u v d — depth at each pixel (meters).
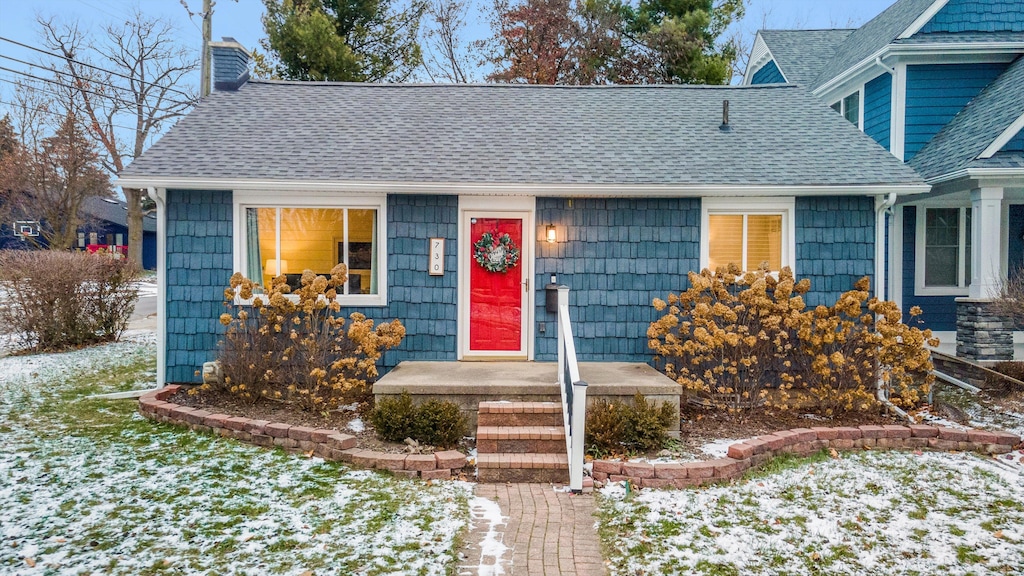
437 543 4.20
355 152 8.46
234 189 7.95
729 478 5.59
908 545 4.39
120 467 5.43
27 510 4.52
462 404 6.64
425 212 8.22
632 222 8.27
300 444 6.05
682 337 8.05
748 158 8.51
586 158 8.51
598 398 6.58
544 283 8.29
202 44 18.28
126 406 7.51
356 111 9.74
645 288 8.29
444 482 5.44
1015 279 8.84
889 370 7.52
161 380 8.10
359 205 8.18
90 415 7.08
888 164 8.24
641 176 8.03
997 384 8.29
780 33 16.34
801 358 7.66
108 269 12.40
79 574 3.68
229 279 8.08
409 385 6.59
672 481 5.45
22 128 29.92
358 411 7.09
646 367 7.79
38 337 11.43
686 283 8.29
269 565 3.84
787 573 3.98
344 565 3.87
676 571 3.97
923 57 11.03
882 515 4.89
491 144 8.86
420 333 8.25
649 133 9.30
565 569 3.95
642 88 11.02
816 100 10.37
